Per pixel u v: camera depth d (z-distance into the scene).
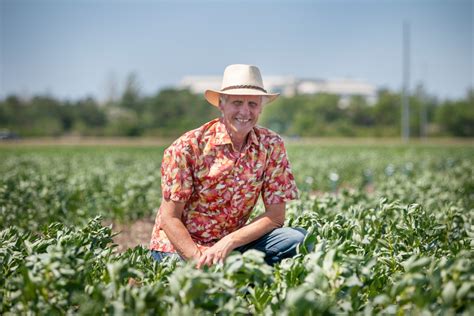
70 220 8.90
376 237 5.57
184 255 4.68
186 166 4.77
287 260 4.26
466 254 4.52
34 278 3.79
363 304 4.03
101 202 9.82
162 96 81.81
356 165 20.30
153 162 20.52
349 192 8.09
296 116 81.00
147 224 10.19
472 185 11.12
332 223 5.20
